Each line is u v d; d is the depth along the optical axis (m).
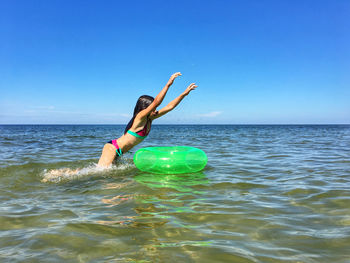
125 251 1.72
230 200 2.87
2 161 5.63
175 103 4.19
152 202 2.78
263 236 1.95
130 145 4.38
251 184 3.62
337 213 2.45
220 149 8.33
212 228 2.10
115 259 1.62
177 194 3.10
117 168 4.53
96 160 5.82
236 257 1.64
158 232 2.02
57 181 3.80
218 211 2.49
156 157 4.32
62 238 1.92
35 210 2.55
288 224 2.18
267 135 19.03
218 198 2.94
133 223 2.20
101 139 13.73
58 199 2.94
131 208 2.59
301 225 2.16
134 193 3.14
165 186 3.47
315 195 3.06
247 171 4.58
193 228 2.10
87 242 1.85
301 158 6.26
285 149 8.37
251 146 9.45
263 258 1.63
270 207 2.62
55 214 2.43
